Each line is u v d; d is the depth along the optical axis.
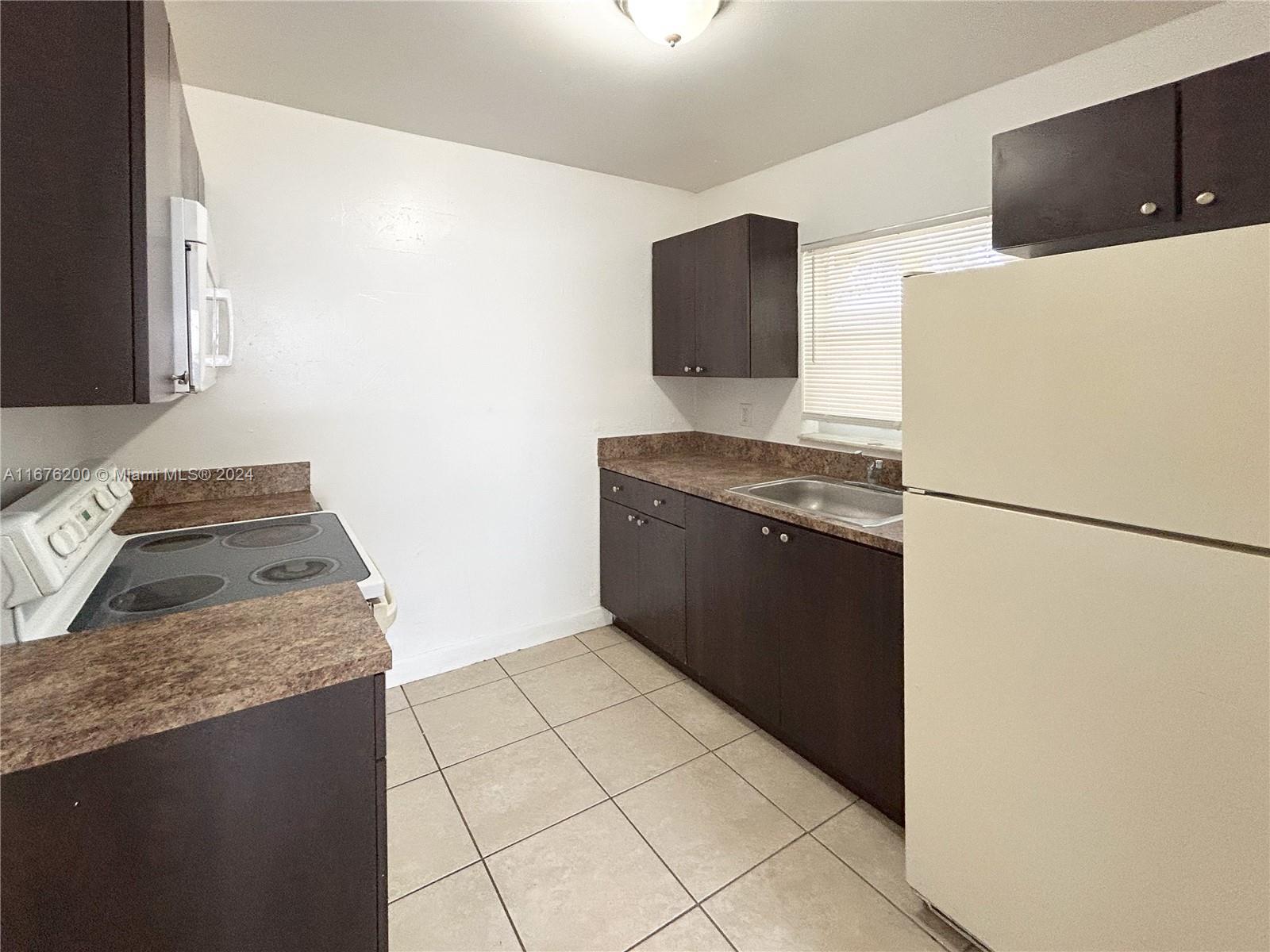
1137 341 1.00
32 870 0.70
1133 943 1.06
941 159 2.26
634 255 3.23
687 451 3.52
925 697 1.41
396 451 2.61
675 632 2.72
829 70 1.98
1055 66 1.94
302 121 2.30
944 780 1.38
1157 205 1.35
